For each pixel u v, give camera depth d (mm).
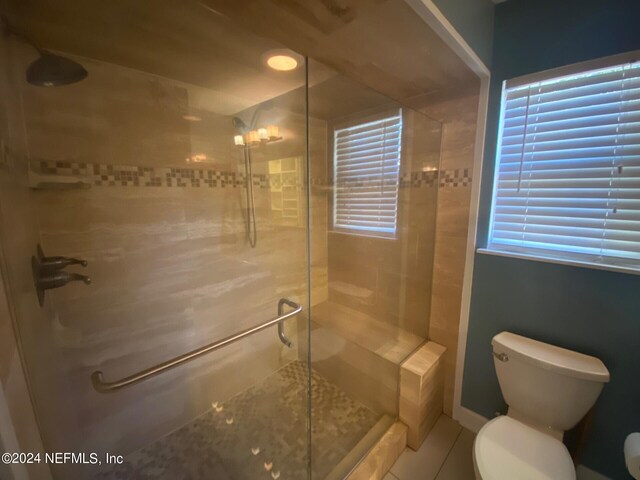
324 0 800
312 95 1539
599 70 1099
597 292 1140
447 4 938
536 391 1160
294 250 1957
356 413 1615
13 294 566
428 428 1546
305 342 1931
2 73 719
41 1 776
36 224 982
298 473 1292
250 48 1070
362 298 1968
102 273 1214
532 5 1198
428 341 1707
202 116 1432
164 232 1379
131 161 1243
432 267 1642
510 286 1369
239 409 1665
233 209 1621
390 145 1714
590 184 1161
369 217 1895
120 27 925
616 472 1155
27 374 582
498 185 1407
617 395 1129
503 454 1015
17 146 834
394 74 1296
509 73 1282
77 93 1074
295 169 1870
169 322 1446
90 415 1234
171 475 1299
